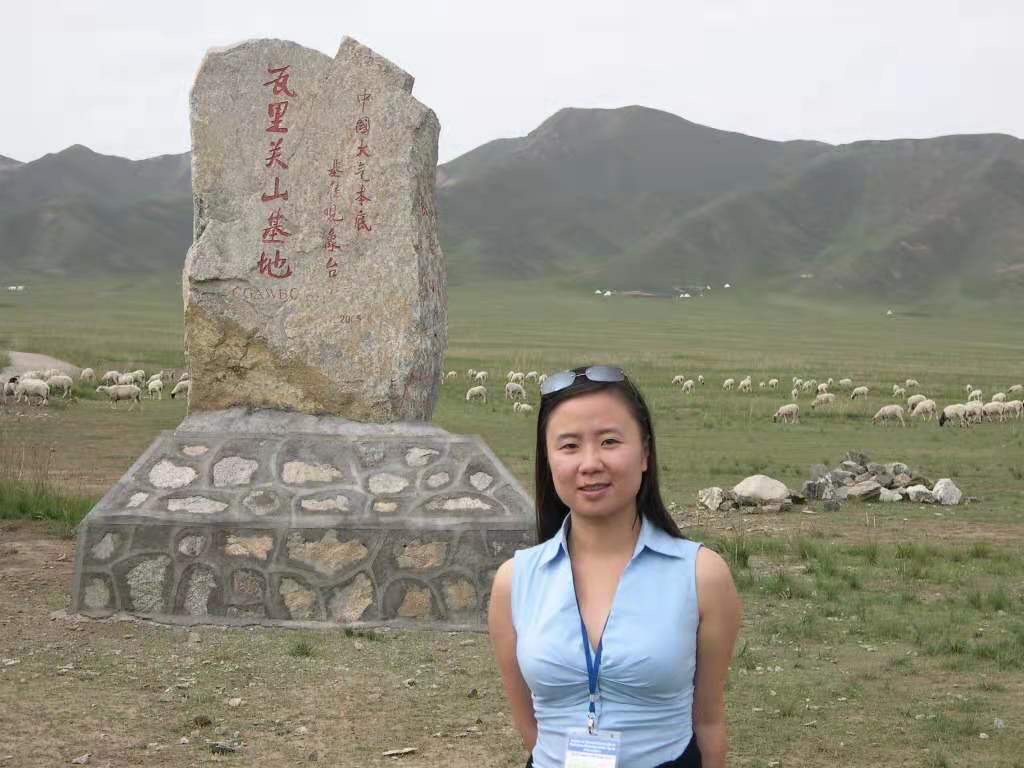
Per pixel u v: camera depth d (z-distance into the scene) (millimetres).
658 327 128500
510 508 10016
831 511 17922
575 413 3383
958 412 36438
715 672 3398
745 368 62938
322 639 9164
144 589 9641
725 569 3385
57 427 26734
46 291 184375
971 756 6824
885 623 10062
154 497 10023
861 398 45438
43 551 12141
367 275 11195
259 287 11242
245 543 9727
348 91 11258
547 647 3340
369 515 9852
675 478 22281
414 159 11258
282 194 11250
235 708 7391
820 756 6805
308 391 11203
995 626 10203
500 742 6895
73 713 7113
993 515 17719
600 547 3439
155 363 47906
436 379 11898
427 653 8836
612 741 3293
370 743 6840
